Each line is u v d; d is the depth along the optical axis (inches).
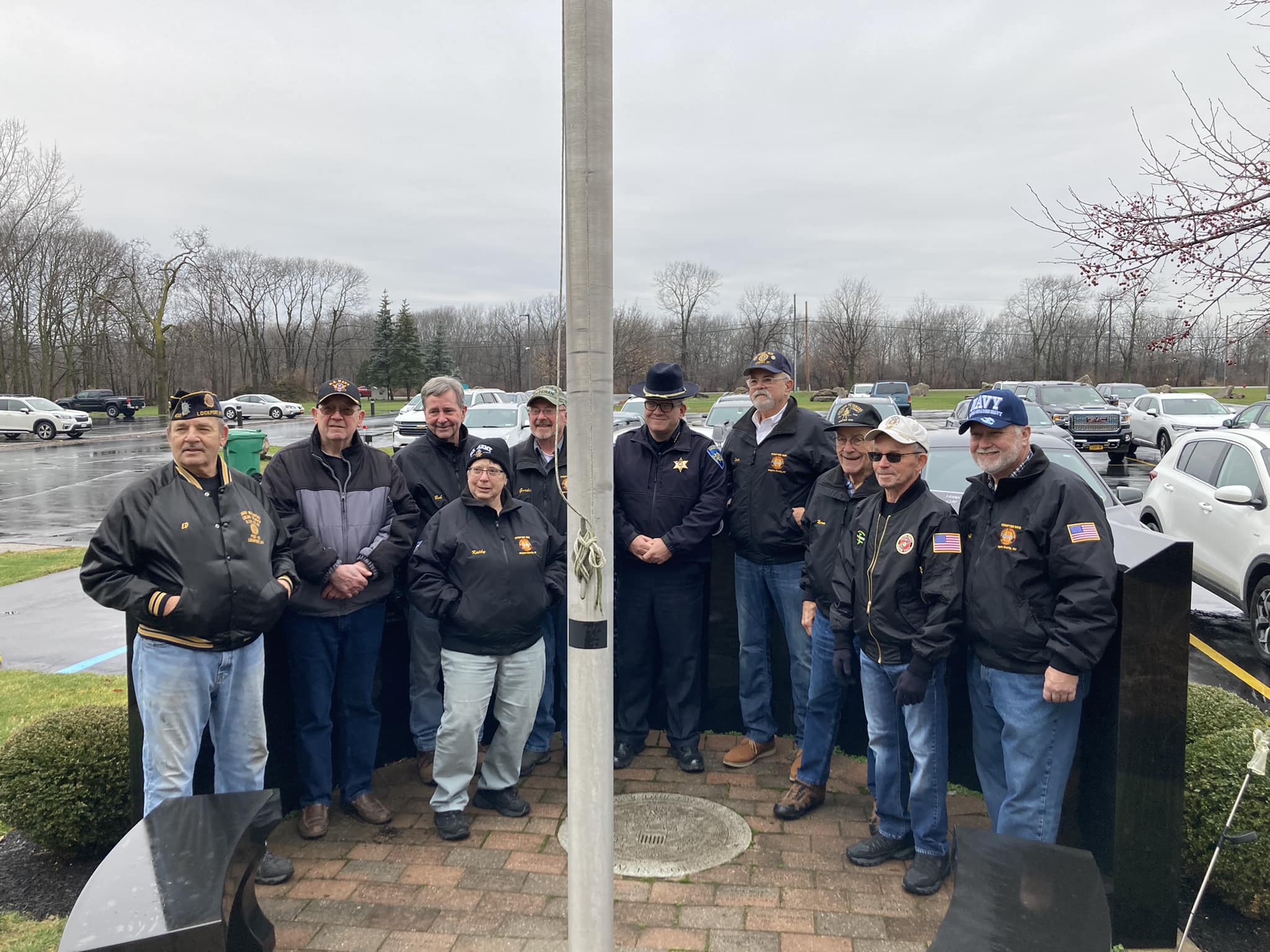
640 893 130.9
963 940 78.6
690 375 2866.6
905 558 131.3
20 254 1891.0
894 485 132.7
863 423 145.0
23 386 1987.0
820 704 153.9
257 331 2960.1
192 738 125.9
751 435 174.4
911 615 132.2
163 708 122.6
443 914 125.6
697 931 121.0
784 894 130.5
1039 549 119.0
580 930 91.3
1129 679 117.3
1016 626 119.8
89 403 1849.2
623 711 180.9
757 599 175.3
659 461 174.6
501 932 121.3
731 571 195.6
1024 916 82.2
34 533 529.0
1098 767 124.9
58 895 135.6
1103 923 81.2
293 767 158.2
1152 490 349.7
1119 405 914.1
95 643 283.7
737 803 162.1
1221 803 127.3
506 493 154.0
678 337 2864.2
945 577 127.3
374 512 155.3
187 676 123.6
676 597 175.0
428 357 2874.0
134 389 2581.2
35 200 1936.5
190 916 79.7
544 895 131.0
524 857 142.7
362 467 157.2
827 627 151.6
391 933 120.8
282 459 152.4
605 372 86.9
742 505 172.2
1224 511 290.4
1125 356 2385.6
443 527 150.2
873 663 138.0
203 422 126.4
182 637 123.0
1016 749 121.8
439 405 174.6
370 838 149.8
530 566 150.6
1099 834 124.6
